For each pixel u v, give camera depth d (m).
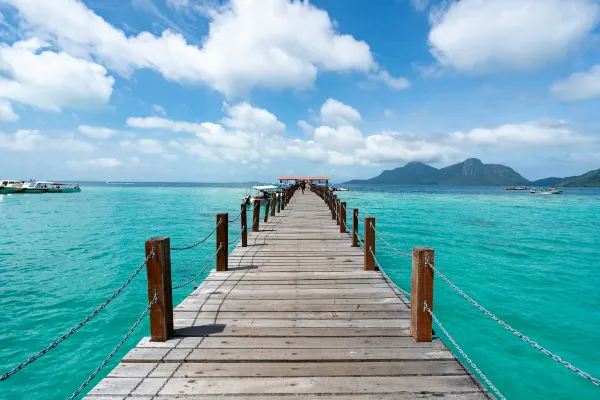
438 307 7.54
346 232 11.06
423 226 21.25
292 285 5.68
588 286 9.02
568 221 24.47
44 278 10.08
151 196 63.72
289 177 60.03
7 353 5.75
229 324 4.07
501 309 7.45
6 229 20.27
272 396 2.68
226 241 6.66
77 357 5.64
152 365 3.14
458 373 3.01
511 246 14.69
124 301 8.16
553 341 6.08
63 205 39.91
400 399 2.65
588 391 4.74
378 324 4.09
